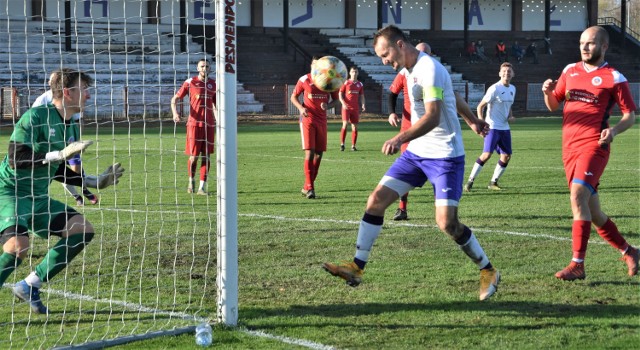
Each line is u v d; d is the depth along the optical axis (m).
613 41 70.12
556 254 9.53
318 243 10.31
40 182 6.96
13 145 6.68
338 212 13.08
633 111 8.08
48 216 6.89
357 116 26.19
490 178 18.25
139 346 6.14
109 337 6.33
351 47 61.00
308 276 8.47
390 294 7.68
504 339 6.27
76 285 8.09
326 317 6.91
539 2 69.31
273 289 7.92
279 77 56.44
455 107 7.34
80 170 7.73
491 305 7.28
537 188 16.33
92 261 9.17
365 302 7.40
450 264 9.00
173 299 7.59
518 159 23.06
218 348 6.07
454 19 67.75
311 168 14.92
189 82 15.03
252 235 10.90
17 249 6.73
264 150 26.00
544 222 11.91
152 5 48.22
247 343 6.18
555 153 25.05
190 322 6.78
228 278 6.64
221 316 6.70
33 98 28.97
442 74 7.13
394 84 12.05
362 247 7.31
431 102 6.94
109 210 13.27
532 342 6.19
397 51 7.23
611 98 8.16
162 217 12.47
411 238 10.60
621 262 9.03
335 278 8.36
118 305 7.35
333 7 63.50
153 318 6.91
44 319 6.92
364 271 8.67
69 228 6.95
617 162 21.69
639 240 10.42
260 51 58.94
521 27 69.31
